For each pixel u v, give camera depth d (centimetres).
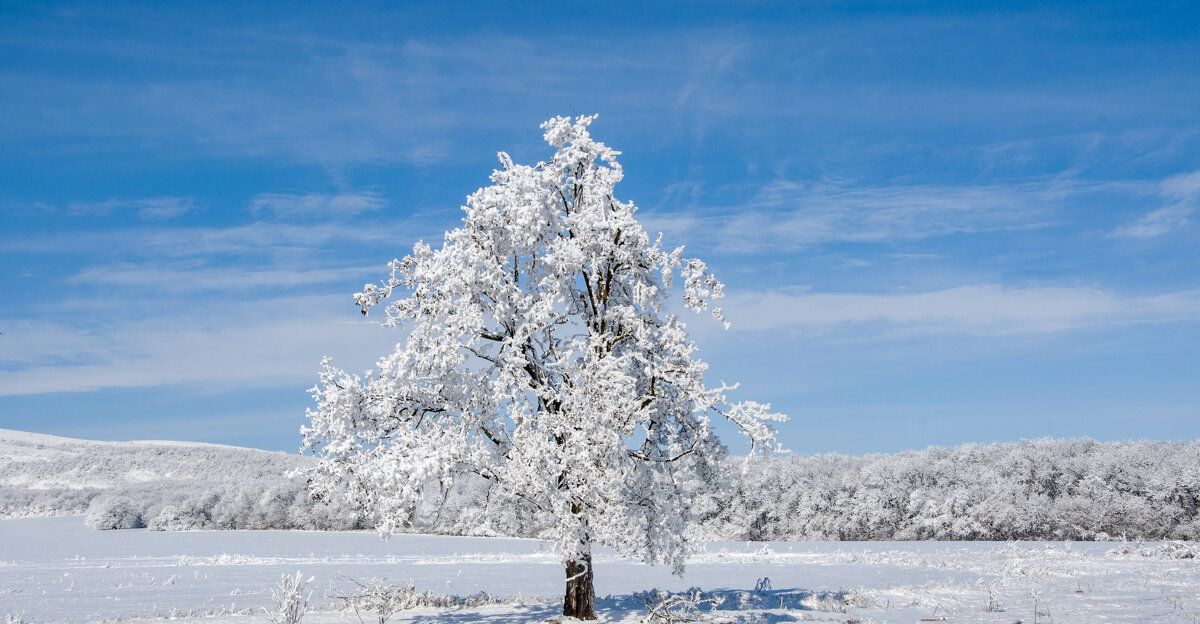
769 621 2022
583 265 2144
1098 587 2831
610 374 1881
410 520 1936
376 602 2177
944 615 2145
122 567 4750
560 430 1900
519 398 1961
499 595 2973
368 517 1945
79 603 2762
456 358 1969
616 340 2108
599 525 1862
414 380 1978
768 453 2028
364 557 5750
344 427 1925
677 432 2211
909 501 8138
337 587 3381
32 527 11894
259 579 3800
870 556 5209
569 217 2134
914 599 2517
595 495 1842
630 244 2188
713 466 2175
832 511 8425
